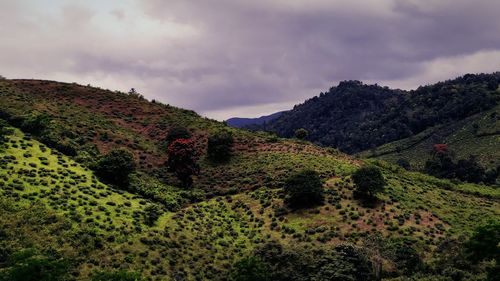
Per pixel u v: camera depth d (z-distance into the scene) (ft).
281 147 334.03
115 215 208.44
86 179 240.53
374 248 187.01
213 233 218.38
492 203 288.92
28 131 289.94
